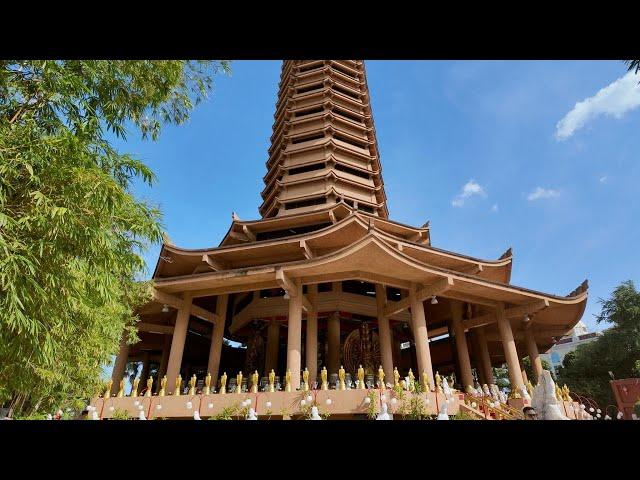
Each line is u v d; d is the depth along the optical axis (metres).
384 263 18.39
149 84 9.59
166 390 19.11
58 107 7.85
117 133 9.67
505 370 46.88
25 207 6.97
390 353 21.31
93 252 7.71
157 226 8.70
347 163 35.00
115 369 21.30
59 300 7.55
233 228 28.91
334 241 23.14
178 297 21.06
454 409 15.82
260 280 19.64
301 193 33.12
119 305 13.09
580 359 38.47
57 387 11.91
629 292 34.53
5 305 6.51
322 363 25.72
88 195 6.98
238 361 34.47
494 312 23.72
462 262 24.81
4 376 8.37
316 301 22.91
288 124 37.88
